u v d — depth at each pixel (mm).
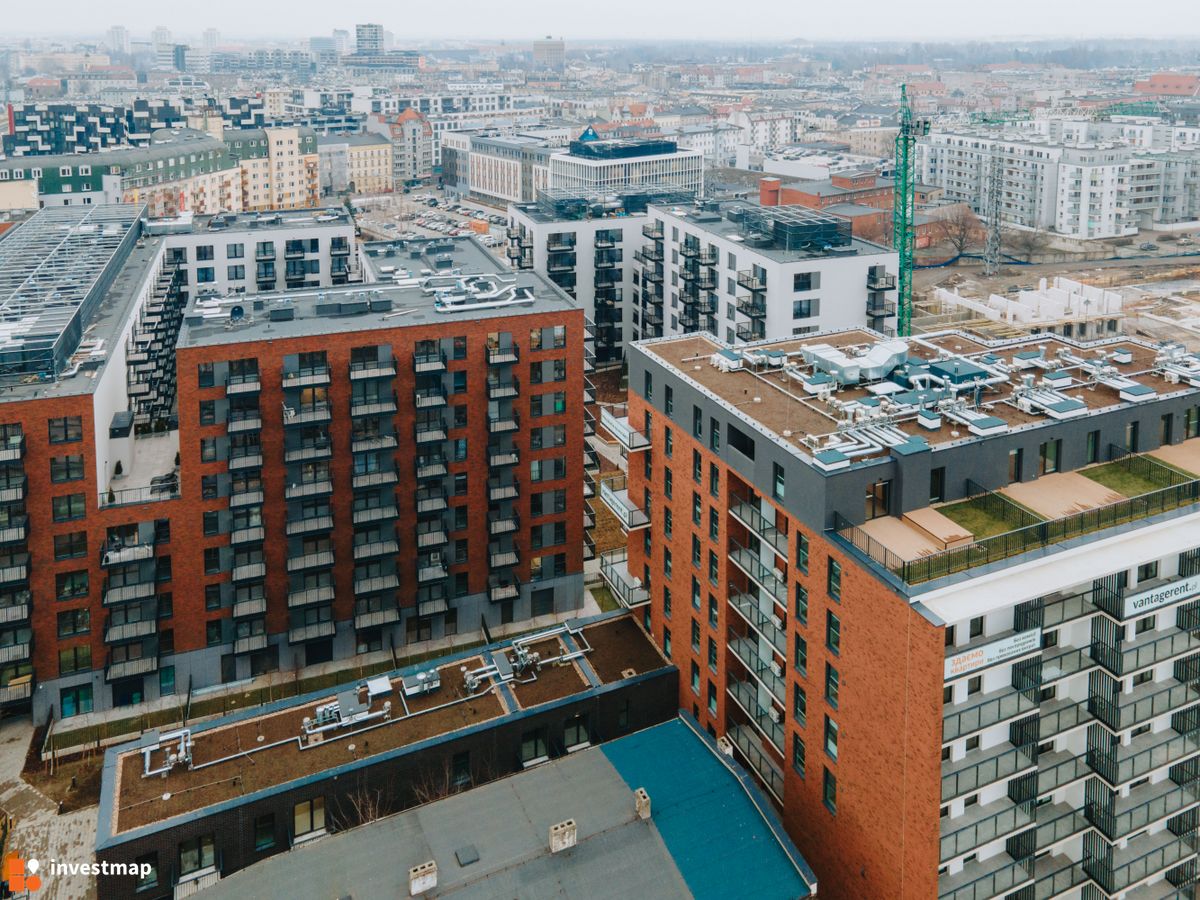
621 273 187875
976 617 53844
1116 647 58406
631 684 84125
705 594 77688
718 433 72062
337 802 76062
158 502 91688
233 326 96562
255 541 94500
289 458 93438
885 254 147750
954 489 61750
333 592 98938
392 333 95625
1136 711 59844
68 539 89688
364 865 63469
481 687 85188
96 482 89125
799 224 149625
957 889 56688
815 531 60688
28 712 94125
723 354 79688
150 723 93188
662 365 79750
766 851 64125
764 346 84688
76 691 93500
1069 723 59188
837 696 61312
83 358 97000
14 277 119625
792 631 65438
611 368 191250
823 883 65500
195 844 72812
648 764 71625
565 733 84125
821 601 61344
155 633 93750
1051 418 64625
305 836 75875
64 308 105062
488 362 99938
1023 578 54781
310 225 165500
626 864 63094
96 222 153375
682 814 67000
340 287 114812
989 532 58156
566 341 103438
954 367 72750
